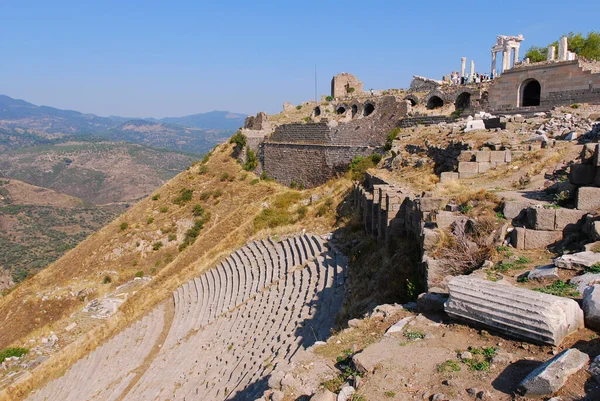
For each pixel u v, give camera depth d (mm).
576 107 30172
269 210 43188
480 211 14516
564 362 6934
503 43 49625
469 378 7531
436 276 12594
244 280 31250
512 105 36656
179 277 39812
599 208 12352
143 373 26125
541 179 18672
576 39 55250
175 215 51906
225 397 16391
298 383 8672
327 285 21969
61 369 32688
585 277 9547
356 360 8578
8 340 39375
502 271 11312
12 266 102312
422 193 18422
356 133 46594
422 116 40906
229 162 61656
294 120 66688
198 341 25734
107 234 51719
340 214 34469
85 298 41750
